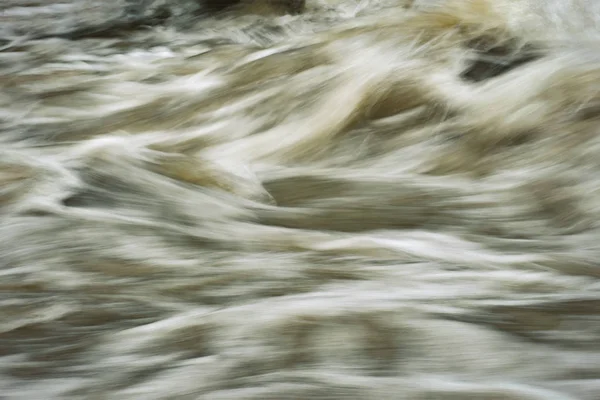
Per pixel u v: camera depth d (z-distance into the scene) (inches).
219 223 155.9
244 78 244.7
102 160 184.1
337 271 132.0
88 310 118.6
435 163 187.2
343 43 242.7
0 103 252.8
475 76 223.5
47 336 111.3
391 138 199.8
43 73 291.6
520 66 216.4
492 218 159.3
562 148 178.1
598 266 135.6
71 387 98.7
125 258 137.4
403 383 96.0
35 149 200.7
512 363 100.1
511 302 117.4
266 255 139.9
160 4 384.2
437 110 204.2
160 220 155.3
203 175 181.6
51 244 143.0
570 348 103.7
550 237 150.0
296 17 356.2
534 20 244.2
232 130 217.8
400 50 232.1
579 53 220.7
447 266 134.6
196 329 109.7
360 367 99.6
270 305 116.2
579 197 161.9
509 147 185.5
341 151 200.4
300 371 99.0
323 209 166.2
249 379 97.7
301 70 235.9
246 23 353.7
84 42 345.4
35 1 479.5
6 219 152.9
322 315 111.4
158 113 234.5
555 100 193.5
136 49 325.7
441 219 159.8
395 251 142.2
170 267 134.0
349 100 214.1
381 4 337.7
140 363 102.7
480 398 92.8
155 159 189.2
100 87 266.1
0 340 110.4
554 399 92.6
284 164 198.1
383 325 108.7
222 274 130.8
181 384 97.8
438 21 248.8
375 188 177.0
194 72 270.1
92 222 152.0
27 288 127.0
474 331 107.7
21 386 99.2
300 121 214.8
